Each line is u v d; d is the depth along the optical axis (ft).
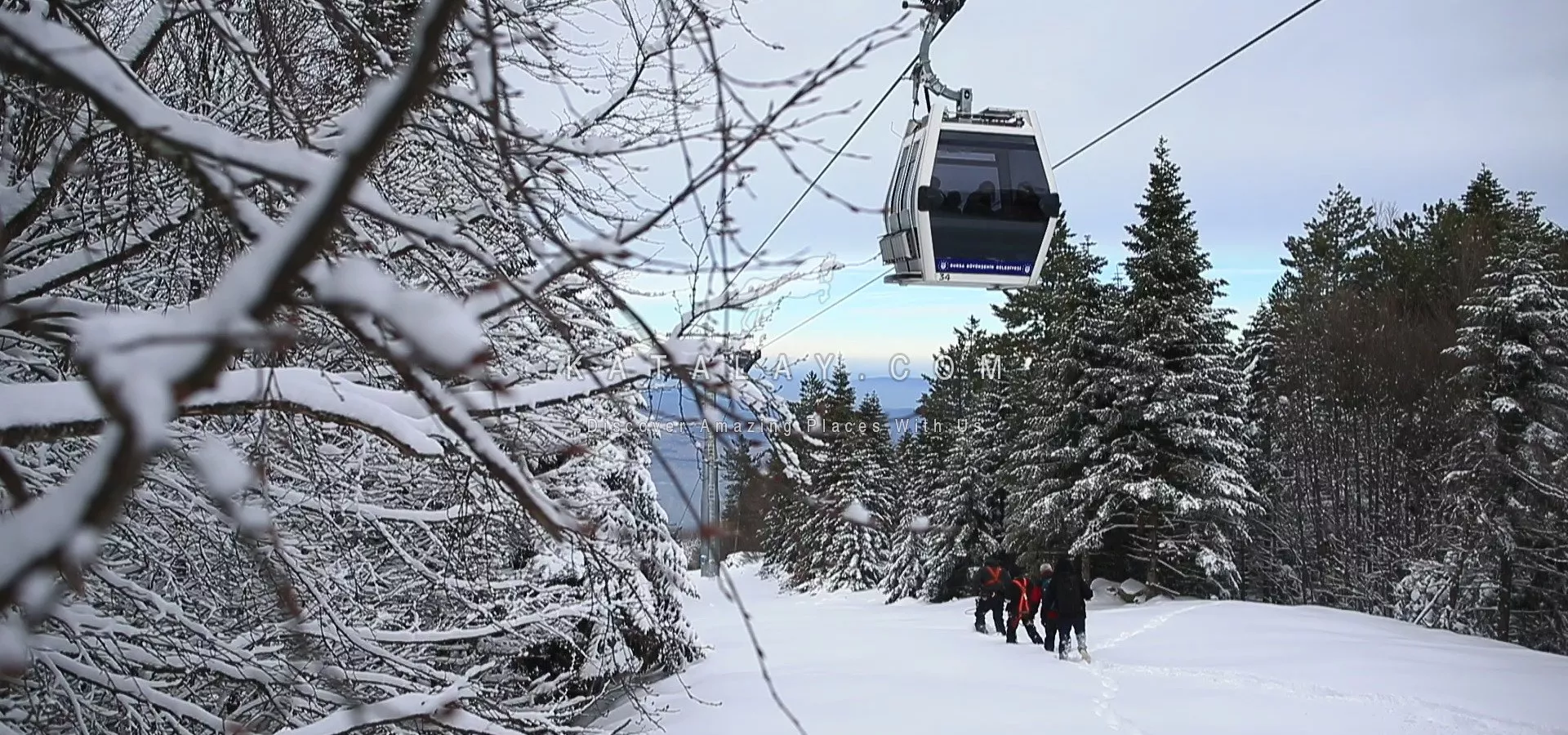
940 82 46.21
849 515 11.09
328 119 13.80
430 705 13.96
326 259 7.79
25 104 12.92
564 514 7.86
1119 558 104.88
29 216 11.81
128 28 18.42
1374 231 175.42
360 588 20.43
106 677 15.03
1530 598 89.97
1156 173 101.45
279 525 17.97
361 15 14.12
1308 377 139.03
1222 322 100.78
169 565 17.57
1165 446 98.94
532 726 19.62
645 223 8.89
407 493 21.09
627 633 38.40
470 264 17.26
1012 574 64.95
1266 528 128.06
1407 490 124.57
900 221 47.03
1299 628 62.03
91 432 7.68
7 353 14.98
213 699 20.20
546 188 14.05
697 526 7.52
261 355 11.18
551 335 17.76
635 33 15.30
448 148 14.55
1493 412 88.38
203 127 5.96
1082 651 49.98
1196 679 43.91
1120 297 102.06
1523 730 34.50
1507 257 91.61
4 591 4.16
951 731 33.45
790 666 47.96
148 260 16.66
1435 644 54.49
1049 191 46.42
